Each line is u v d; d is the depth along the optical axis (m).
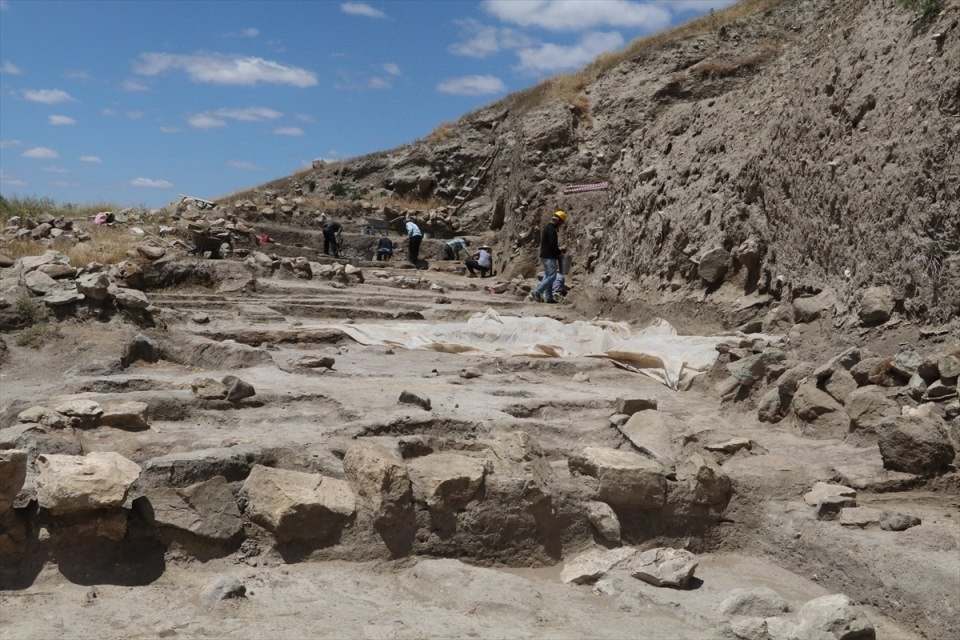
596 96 26.38
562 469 6.11
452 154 33.56
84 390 7.10
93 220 19.02
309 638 4.09
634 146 16.09
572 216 20.52
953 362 6.61
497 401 7.79
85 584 4.57
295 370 8.74
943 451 6.00
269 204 28.48
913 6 9.65
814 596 5.20
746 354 8.70
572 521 5.67
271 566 4.96
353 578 4.93
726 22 27.77
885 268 8.77
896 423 6.12
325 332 10.95
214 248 16.25
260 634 4.11
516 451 5.82
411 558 5.22
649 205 14.16
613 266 15.19
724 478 6.05
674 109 15.52
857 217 9.30
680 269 12.77
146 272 13.33
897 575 4.98
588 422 7.32
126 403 6.28
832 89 10.42
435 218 30.06
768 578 5.49
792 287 10.42
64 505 4.59
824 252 9.95
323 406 7.25
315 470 5.51
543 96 30.22
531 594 4.81
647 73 26.55
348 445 5.86
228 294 13.67
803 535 5.66
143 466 5.18
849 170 9.58
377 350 10.60
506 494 5.50
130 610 4.31
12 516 4.62
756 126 12.36
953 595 4.66
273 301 13.52
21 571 4.54
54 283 9.33
